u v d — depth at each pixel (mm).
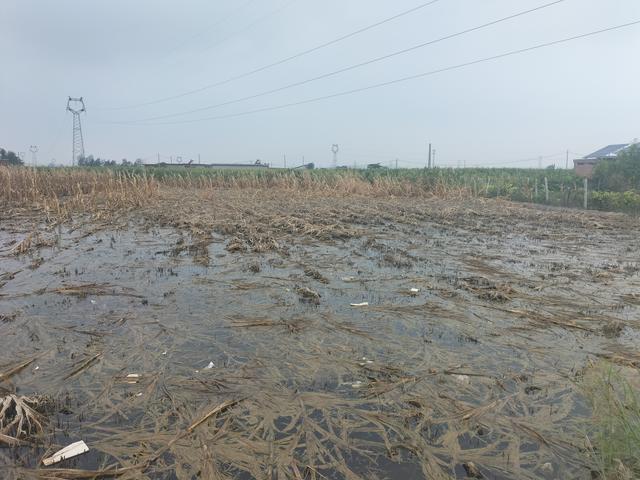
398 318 4895
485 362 3852
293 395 3268
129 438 2748
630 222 14648
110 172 22812
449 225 13195
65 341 4176
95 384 3402
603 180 23062
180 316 4875
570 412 3078
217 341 4207
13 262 7469
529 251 9195
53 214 13852
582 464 2549
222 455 2605
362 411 3061
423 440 2766
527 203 22625
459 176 30406
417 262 7789
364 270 7070
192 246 8805
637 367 3736
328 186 25844
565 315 5074
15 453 2605
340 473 2465
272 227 11438
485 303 5484
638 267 7750
